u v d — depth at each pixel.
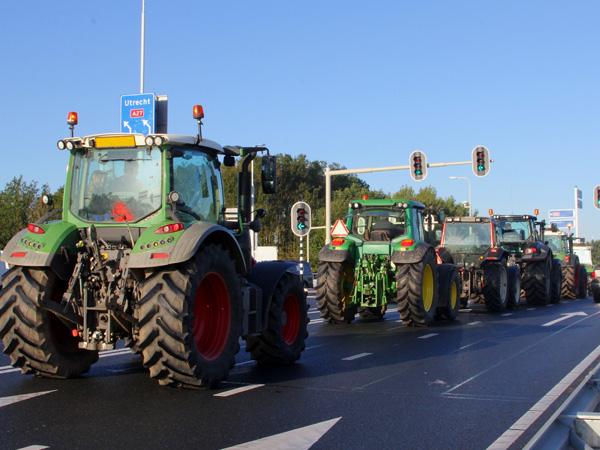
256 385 6.77
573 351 9.34
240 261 7.23
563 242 26.39
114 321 6.54
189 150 7.06
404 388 6.64
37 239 6.58
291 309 8.50
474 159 21.47
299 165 58.50
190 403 5.88
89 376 7.24
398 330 12.38
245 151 7.89
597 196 20.00
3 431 4.88
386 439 4.76
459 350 9.48
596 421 4.78
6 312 6.55
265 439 4.71
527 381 7.04
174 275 6.18
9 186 43.78
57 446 4.50
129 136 6.77
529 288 20.20
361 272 13.19
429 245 13.10
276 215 52.50
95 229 6.70
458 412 5.60
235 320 6.88
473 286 17.50
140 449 4.44
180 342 6.05
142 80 18.27
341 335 11.53
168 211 6.51
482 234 18.64
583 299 24.94
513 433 4.93
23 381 6.91
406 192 77.44
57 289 6.82
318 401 6.00
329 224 22.61
